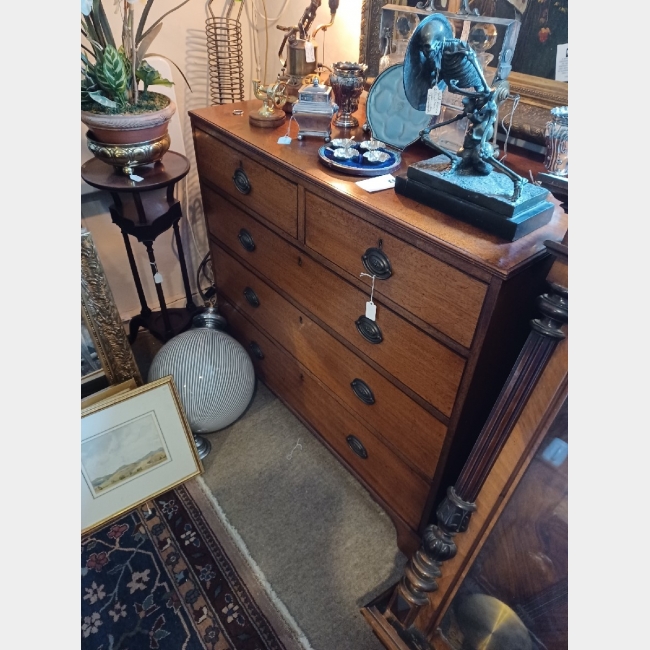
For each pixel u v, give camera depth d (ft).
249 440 5.32
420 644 3.61
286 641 3.75
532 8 3.26
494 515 2.92
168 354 4.95
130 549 4.30
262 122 4.20
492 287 2.50
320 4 4.39
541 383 2.41
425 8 3.73
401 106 3.74
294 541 4.41
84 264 4.35
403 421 3.62
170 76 5.43
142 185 4.55
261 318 5.09
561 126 2.85
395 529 4.52
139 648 3.68
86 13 3.85
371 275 3.24
